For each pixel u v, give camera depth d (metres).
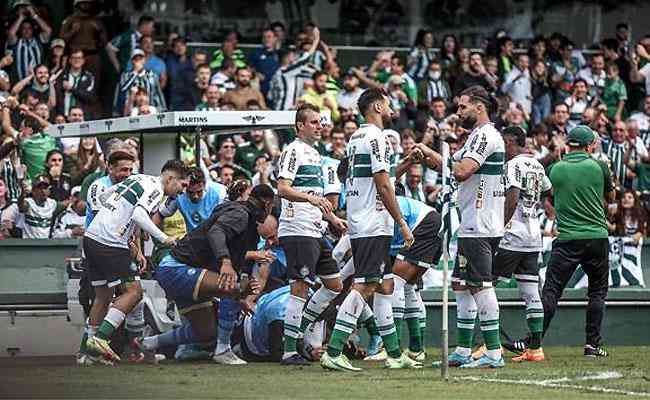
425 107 55.38
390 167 29.47
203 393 25.38
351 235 29.98
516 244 33.66
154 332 34.28
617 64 61.94
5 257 41.66
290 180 31.09
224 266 31.31
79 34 54.38
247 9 61.09
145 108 49.56
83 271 34.12
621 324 40.94
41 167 46.78
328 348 30.30
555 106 56.59
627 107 61.88
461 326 31.61
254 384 27.05
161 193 32.16
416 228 32.22
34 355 36.62
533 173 33.78
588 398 24.80
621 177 54.25
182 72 54.38
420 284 34.50
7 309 36.59
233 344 33.94
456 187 31.66
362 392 25.55
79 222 43.91
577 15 65.44
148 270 35.44
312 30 56.06
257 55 57.28
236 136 49.59
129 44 55.22
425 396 24.84
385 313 30.89
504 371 30.25
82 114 49.12
